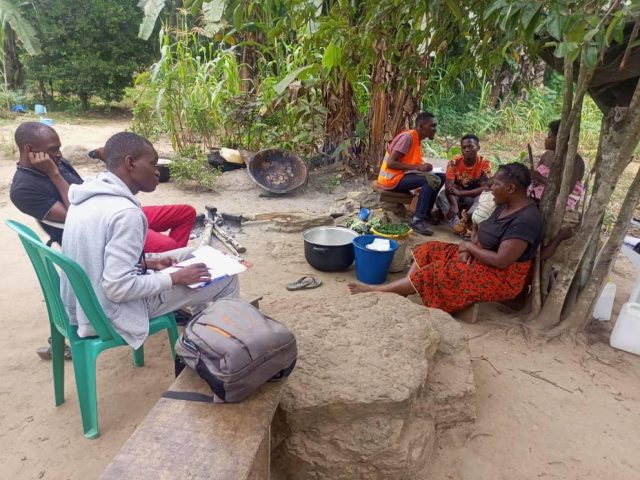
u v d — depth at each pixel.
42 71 13.51
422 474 2.18
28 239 2.10
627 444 2.42
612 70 2.73
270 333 1.81
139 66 14.52
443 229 5.50
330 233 4.43
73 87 13.75
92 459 2.20
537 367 2.99
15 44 14.41
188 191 6.43
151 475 1.47
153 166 2.30
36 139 2.72
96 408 2.28
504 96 13.11
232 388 1.72
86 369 2.24
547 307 3.36
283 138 7.38
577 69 3.15
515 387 2.79
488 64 3.95
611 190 2.92
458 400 2.42
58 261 2.00
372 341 2.46
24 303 3.54
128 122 13.32
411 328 2.58
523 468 2.25
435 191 5.20
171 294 2.39
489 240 3.28
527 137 11.80
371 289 3.55
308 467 2.07
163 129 8.55
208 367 1.74
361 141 7.15
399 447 2.07
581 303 3.29
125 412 2.49
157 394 2.63
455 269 3.33
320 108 6.93
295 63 7.12
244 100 7.28
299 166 6.69
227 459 1.54
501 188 3.12
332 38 3.27
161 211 3.57
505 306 3.76
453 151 8.45
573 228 3.30
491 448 2.36
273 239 4.91
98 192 2.15
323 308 2.78
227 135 7.88
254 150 7.56
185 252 2.82
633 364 3.07
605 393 2.78
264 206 6.04
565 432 2.48
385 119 6.84
